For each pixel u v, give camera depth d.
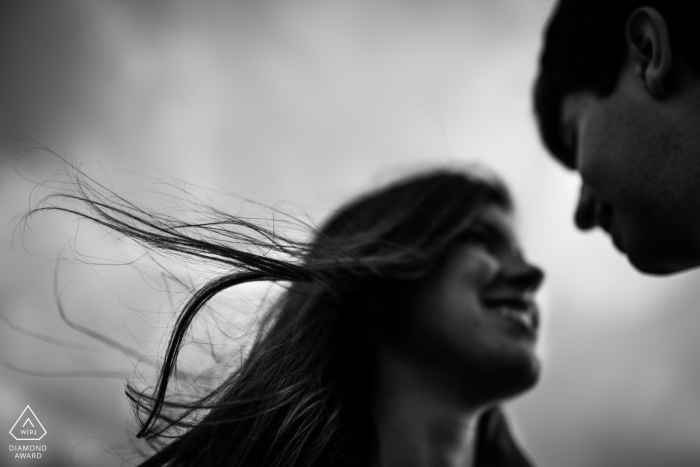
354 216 1.05
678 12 0.58
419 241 0.92
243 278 0.67
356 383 0.82
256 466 0.66
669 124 0.58
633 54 0.61
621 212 0.63
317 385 0.76
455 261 0.89
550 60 0.76
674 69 0.58
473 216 0.97
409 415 0.83
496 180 1.11
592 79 0.66
